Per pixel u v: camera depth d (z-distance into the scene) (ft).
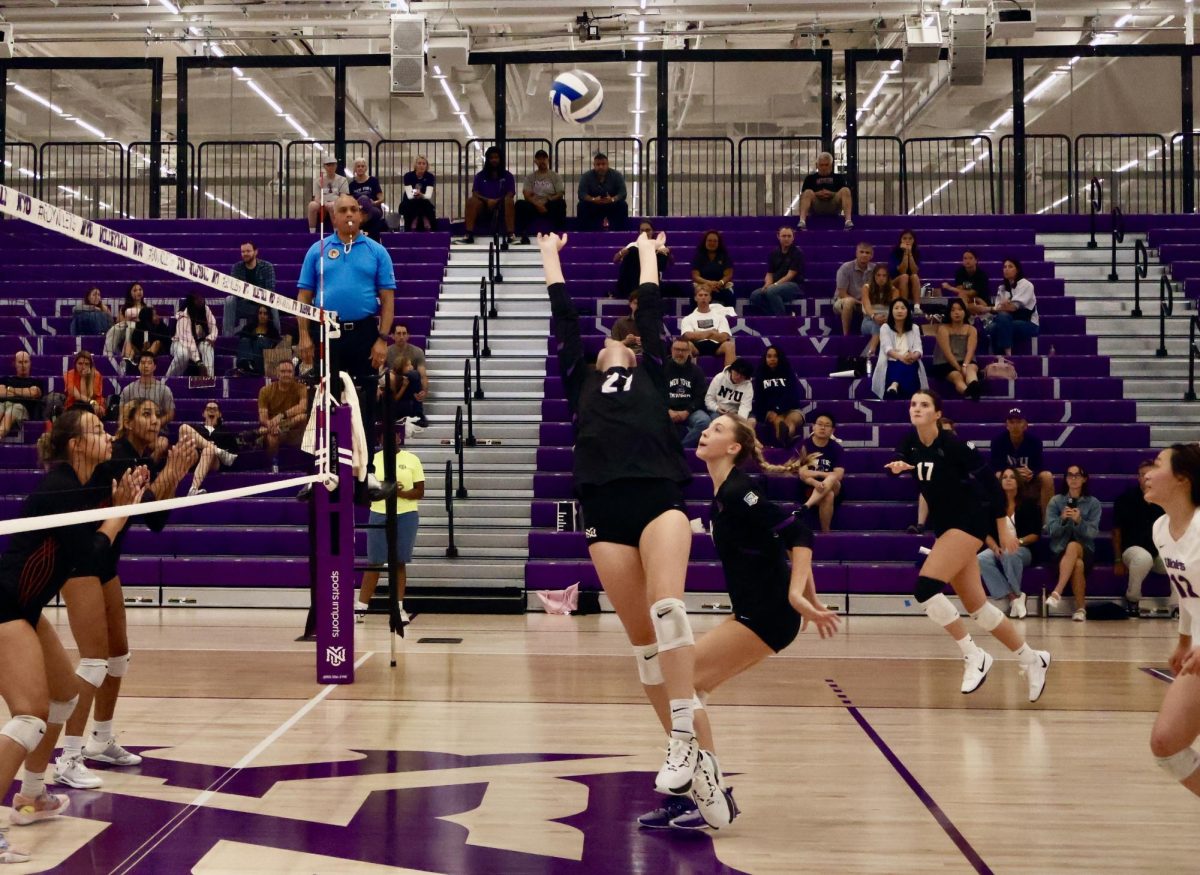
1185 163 55.93
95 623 14.33
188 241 52.08
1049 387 42.06
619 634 29.60
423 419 40.52
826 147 56.18
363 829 12.72
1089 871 11.46
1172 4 55.83
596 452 13.05
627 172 66.28
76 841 12.28
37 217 11.02
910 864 11.62
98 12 55.67
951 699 20.95
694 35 56.49
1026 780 15.10
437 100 68.59
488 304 47.85
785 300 46.88
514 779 14.93
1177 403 41.37
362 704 20.10
